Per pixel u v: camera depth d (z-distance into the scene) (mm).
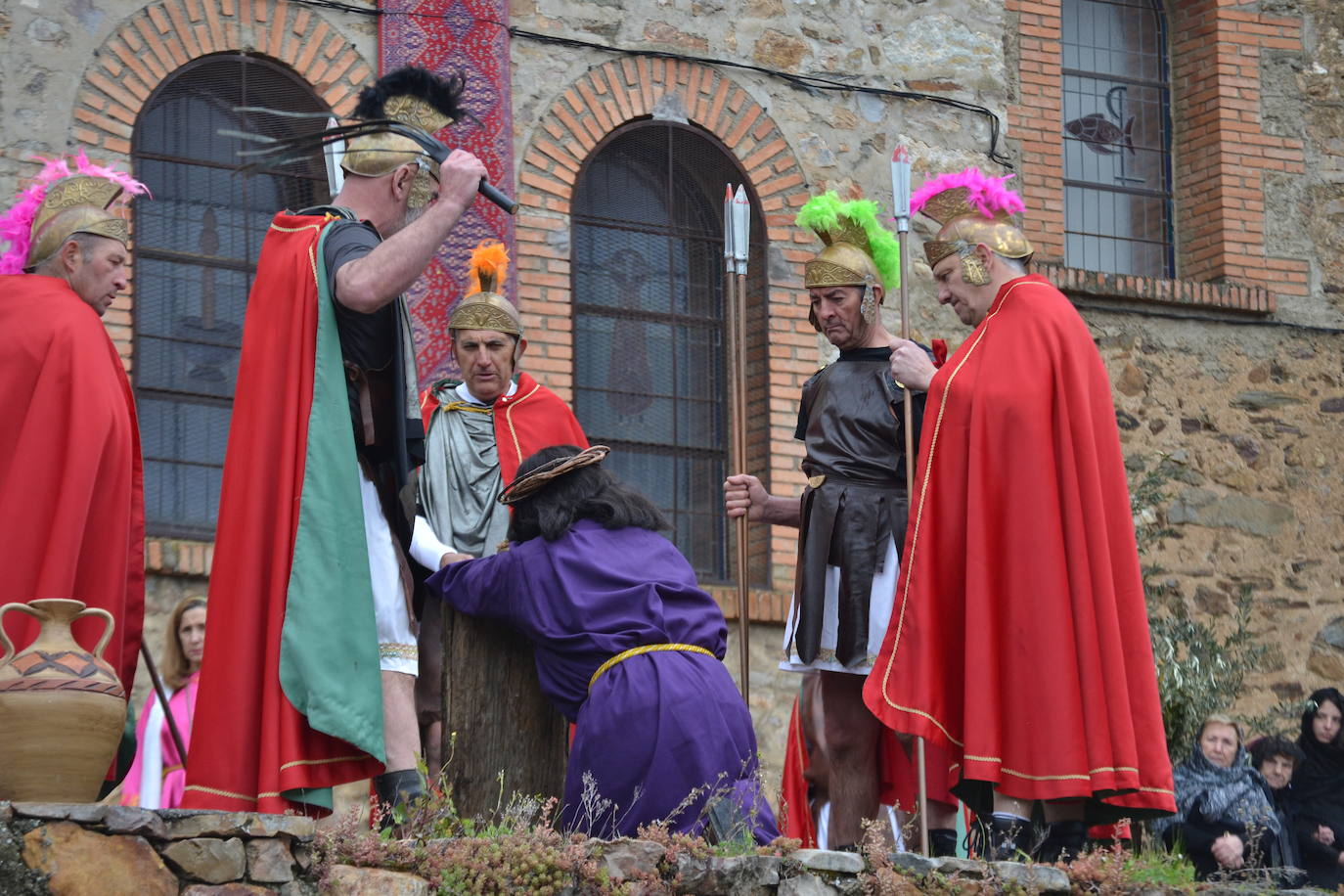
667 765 6293
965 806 7859
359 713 5910
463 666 6762
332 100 11719
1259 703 13273
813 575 7469
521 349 8633
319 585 5969
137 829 5035
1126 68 14641
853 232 7809
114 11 11266
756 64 12930
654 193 12664
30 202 6785
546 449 6926
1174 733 11422
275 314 6211
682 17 12773
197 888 5062
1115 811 6852
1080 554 6789
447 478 8117
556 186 12195
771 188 12812
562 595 6586
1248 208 14336
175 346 11219
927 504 6969
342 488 6059
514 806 6500
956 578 6918
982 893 6055
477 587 6691
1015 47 13969
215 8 11500
